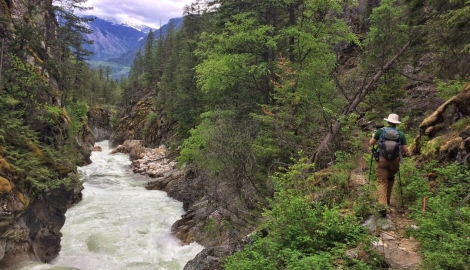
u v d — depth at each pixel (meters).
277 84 13.77
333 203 6.61
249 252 5.97
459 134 7.01
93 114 71.69
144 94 71.44
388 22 13.53
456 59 11.14
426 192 6.12
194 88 28.42
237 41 15.14
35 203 12.98
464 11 8.98
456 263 4.01
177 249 13.96
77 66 30.56
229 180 11.88
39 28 22.64
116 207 19.92
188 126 29.42
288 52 17.16
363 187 6.69
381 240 5.12
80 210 18.97
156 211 19.25
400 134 6.08
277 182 8.16
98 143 67.81
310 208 6.25
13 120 14.09
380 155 6.14
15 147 13.63
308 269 4.41
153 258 13.24
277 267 5.27
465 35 10.18
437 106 11.34
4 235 10.84
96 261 12.90
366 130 12.04
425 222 4.95
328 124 11.62
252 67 14.98
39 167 13.70
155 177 29.86
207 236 13.87
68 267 12.35
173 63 49.88
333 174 8.05
